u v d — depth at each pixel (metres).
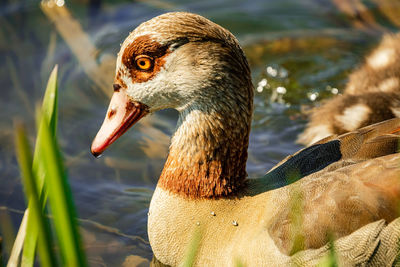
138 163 12.95
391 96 12.93
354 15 17.14
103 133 9.61
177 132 9.48
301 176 9.35
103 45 15.96
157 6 17.25
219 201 9.30
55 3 16.94
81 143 13.40
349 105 13.17
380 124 9.68
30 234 6.89
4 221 11.22
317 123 13.48
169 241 9.52
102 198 11.95
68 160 12.94
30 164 5.00
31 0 17.06
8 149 13.03
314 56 16.27
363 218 8.35
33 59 15.37
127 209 11.64
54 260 5.61
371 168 8.71
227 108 9.13
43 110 6.72
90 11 16.91
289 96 15.08
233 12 17.31
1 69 15.07
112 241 10.80
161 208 9.58
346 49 16.38
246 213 9.11
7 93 14.48
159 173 12.66
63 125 13.89
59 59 15.45
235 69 9.02
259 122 14.26
